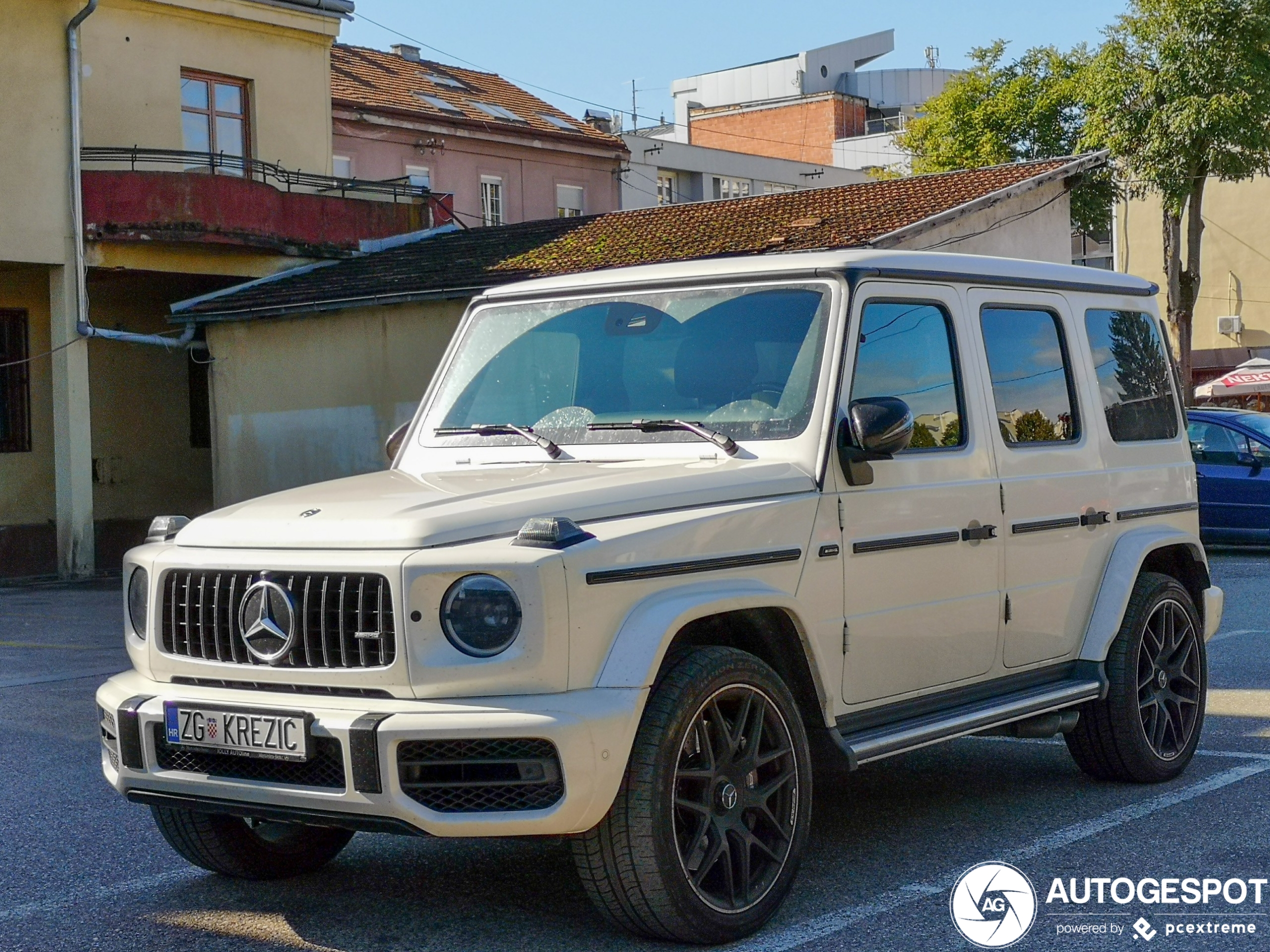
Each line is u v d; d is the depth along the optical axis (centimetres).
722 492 435
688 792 407
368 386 1945
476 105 3884
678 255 1839
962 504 510
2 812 611
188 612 422
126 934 445
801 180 5197
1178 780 612
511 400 530
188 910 468
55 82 1981
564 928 434
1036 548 548
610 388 509
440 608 383
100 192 1989
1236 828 531
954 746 698
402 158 3534
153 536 461
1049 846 513
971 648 516
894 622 480
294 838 501
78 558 2016
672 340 507
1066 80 3831
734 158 4947
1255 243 3969
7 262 1938
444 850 532
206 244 2069
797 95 6688
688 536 414
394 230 2345
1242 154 3081
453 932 435
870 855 505
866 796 595
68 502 2011
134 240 2011
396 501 421
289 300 2006
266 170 2353
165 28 2230
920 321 513
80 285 1983
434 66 4081
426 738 373
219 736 404
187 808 421
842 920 434
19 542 2080
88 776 681
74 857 536
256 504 456
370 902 470
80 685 982
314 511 421
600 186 4047
